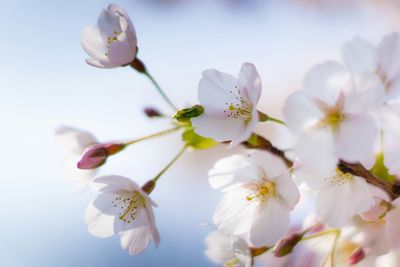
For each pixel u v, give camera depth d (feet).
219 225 1.35
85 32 1.45
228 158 1.34
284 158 1.32
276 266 1.40
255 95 1.31
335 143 1.27
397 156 1.30
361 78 1.28
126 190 1.40
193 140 1.38
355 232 1.35
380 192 1.29
